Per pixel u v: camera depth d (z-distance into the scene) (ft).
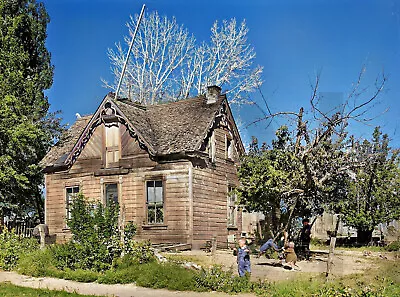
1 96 98.12
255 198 69.77
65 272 55.93
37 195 107.34
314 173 66.95
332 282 46.55
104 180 87.04
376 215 99.04
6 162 94.73
